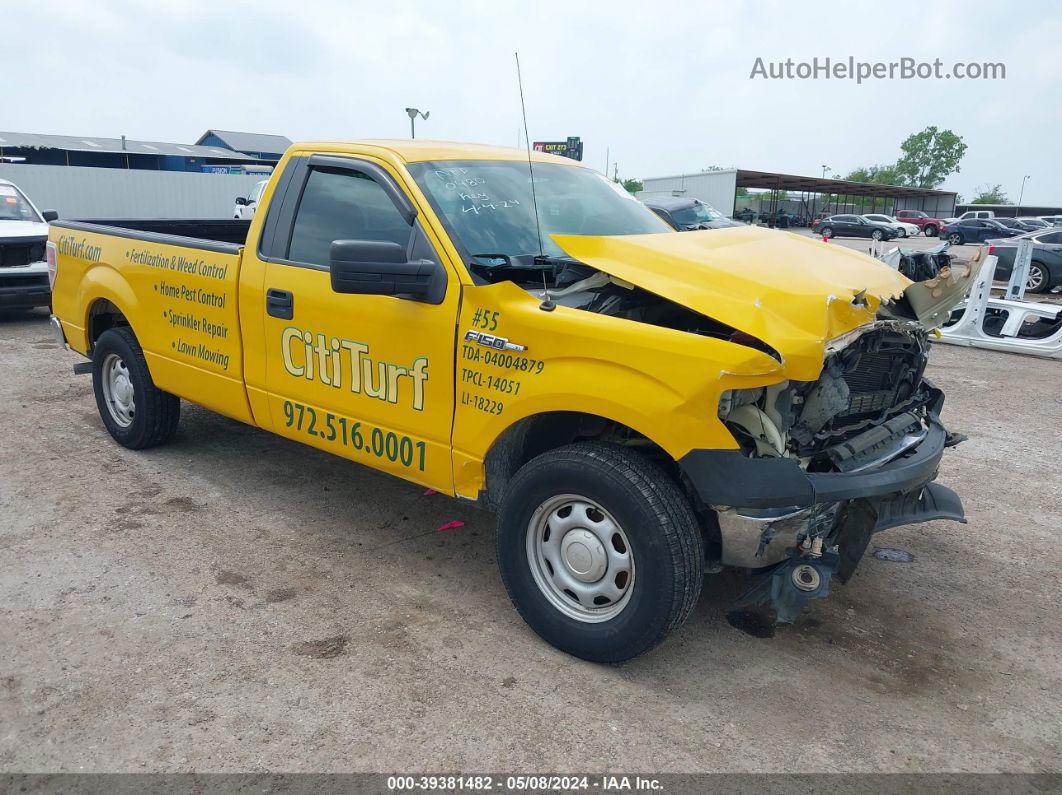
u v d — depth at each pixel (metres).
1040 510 5.23
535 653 3.46
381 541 4.47
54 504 4.76
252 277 4.35
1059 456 6.25
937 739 3.03
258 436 6.08
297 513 4.78
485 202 3.89
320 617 3.68
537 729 2.99
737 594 4.06
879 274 3.74
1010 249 17.19
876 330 3.38
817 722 3.09
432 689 3.19
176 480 5.19
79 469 5.31
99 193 24.83
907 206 70.50
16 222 10.48
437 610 3.78
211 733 2.90
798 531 3.09
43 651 3.33
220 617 3.64
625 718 3.07
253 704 3.06
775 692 3.27
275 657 3.36
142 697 3.07
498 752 2.86
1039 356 9.88
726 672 3.39
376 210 3.90
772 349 2.98
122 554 4.19
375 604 3.81
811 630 3.76
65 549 4.21
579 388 3.14
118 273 5.27
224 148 54.28
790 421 3.17
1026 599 4.12
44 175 23.88
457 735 2.94
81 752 2.79
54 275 5.92
